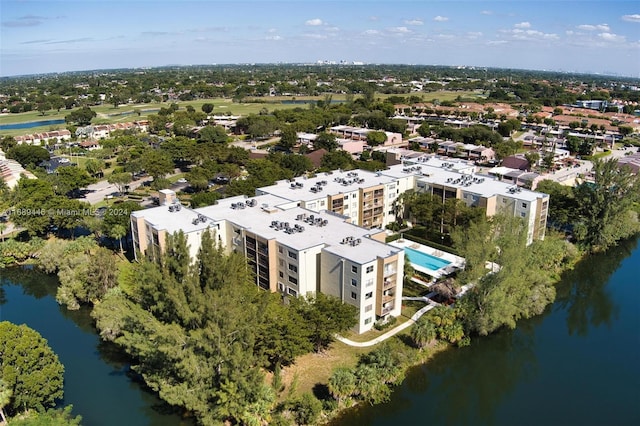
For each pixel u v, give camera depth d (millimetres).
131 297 80688
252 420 58188
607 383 74312
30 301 100000
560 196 126625
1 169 168125
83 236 118500
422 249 112812
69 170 157250
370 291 80062
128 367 75438
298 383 69125
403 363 74188
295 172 169750
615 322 92688
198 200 128750
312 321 71625
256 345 66375
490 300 79000
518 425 65250
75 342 82812
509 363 79125
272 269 87312
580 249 118375
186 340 59438
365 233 90062
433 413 67438
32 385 60812
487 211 113375
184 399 58406
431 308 89062
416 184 130500
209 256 69062
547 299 93062
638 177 125875
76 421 56781
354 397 67250
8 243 112812
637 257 122375
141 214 100312
